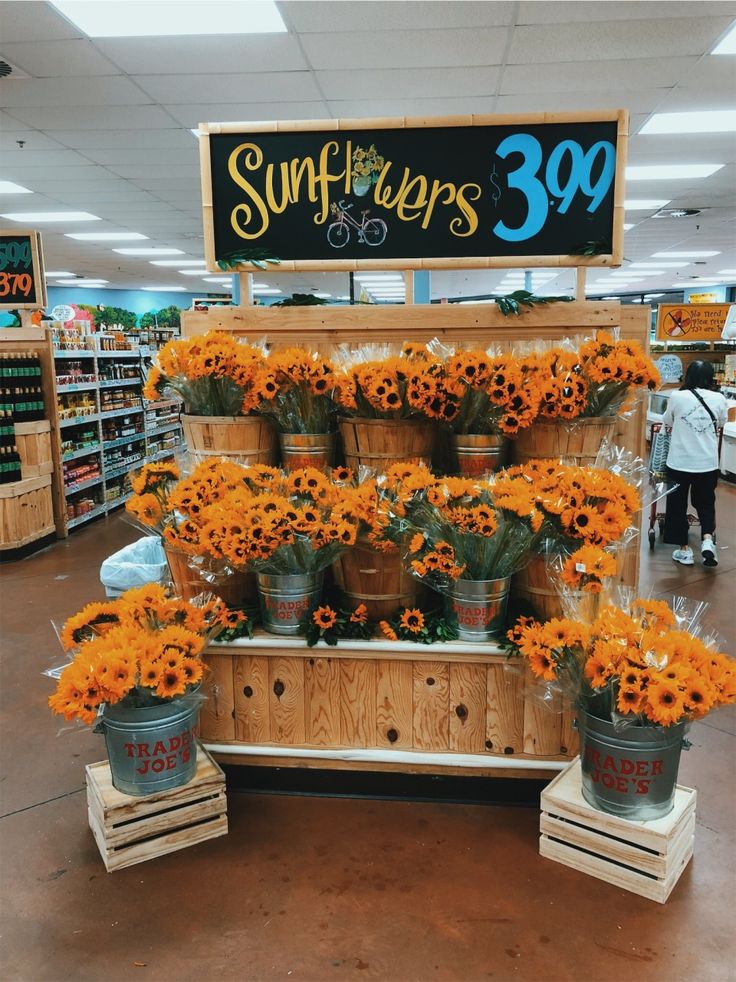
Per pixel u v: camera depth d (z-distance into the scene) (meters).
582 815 1.81
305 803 2.16
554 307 2.45
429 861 1.88
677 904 1.72
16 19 4.46
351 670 2.13
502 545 1.97
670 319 10.52
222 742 2.21
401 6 4.32
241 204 2.50
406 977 1.51
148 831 1.89
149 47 4.88
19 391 5.45
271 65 5.21
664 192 9.46
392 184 2.44
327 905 1.72
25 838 2.02
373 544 2.04
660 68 5.32
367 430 2.19
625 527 1.98
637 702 1.63
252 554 1.92
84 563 5.17
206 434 2.32
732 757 2.46
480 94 5.85
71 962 1.56
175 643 1.89
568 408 2.08
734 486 8.17
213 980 1.51
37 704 2.92
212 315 2.56
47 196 9.41
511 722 2.10
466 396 2.17
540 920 1.66
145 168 8.05
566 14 4.46
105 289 21.88
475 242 2.45
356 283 19.62
